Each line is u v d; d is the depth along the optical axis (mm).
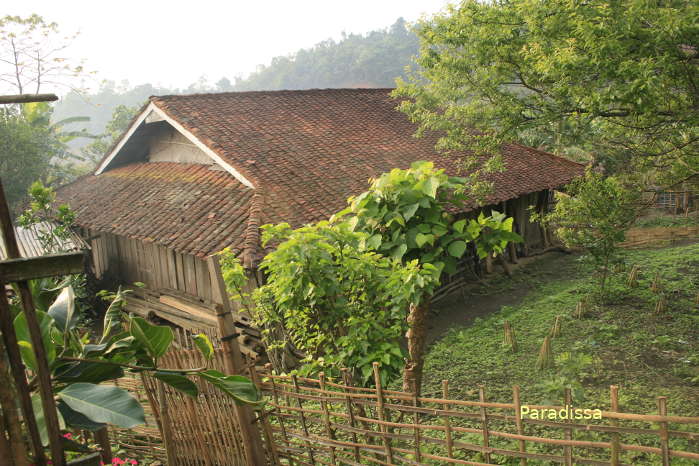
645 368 7414
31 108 24438
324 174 11812
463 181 4691
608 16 6844
